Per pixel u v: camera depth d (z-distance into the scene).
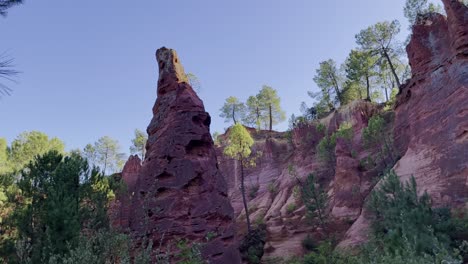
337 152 38.75
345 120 52.75
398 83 51.06
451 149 22.27
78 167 18.02
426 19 31.89
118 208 23.42
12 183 25.23
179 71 21.09
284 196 46.28
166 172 16.91
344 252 22.00
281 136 70.12
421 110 27.34
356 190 33.81
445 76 26.16
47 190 16.41
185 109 18.78
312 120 67.19
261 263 29.94
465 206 18.80
